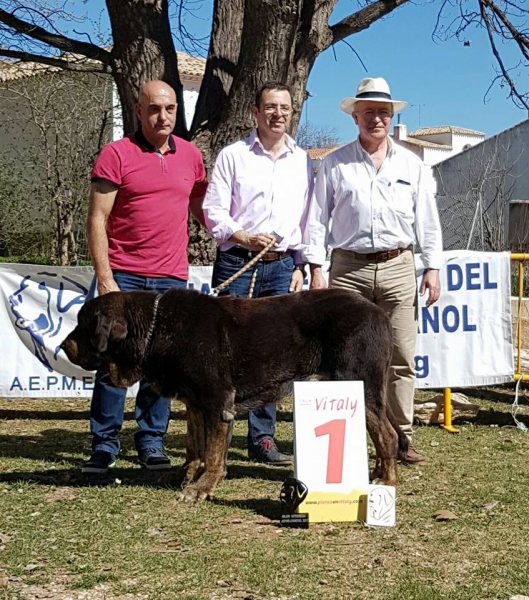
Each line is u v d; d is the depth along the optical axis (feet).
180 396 17.03
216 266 19.89
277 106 18.85
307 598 11.85
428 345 25.32
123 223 18.67
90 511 16.03
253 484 18.28
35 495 17.19
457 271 25.36
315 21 28.76
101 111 75.05
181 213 19.06
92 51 31.19
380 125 18.70
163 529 14.97
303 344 16.71
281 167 19.43
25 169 84.74
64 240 74.38
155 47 29.45
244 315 16.83
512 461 20.52
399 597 11.87
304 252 19.36
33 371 26.43
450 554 13.75
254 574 12.71
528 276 42.16
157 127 18.21
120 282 18.72
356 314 16.42
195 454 17.92
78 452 21.53
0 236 84.99
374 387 16.47
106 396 18.69
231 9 30.48
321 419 15.46
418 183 19.57
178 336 16.58
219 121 28.73
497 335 25.57
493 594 12.07
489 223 80.64
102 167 18.19
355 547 14.02
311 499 15.21
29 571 12.81
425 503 16.65
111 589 12.16
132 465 20.18
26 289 26.27
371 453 21.44
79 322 17.31
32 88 75.97
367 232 19.12
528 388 32.48
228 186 19.30
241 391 16.81
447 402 25.05
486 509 16.25
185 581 12.46
